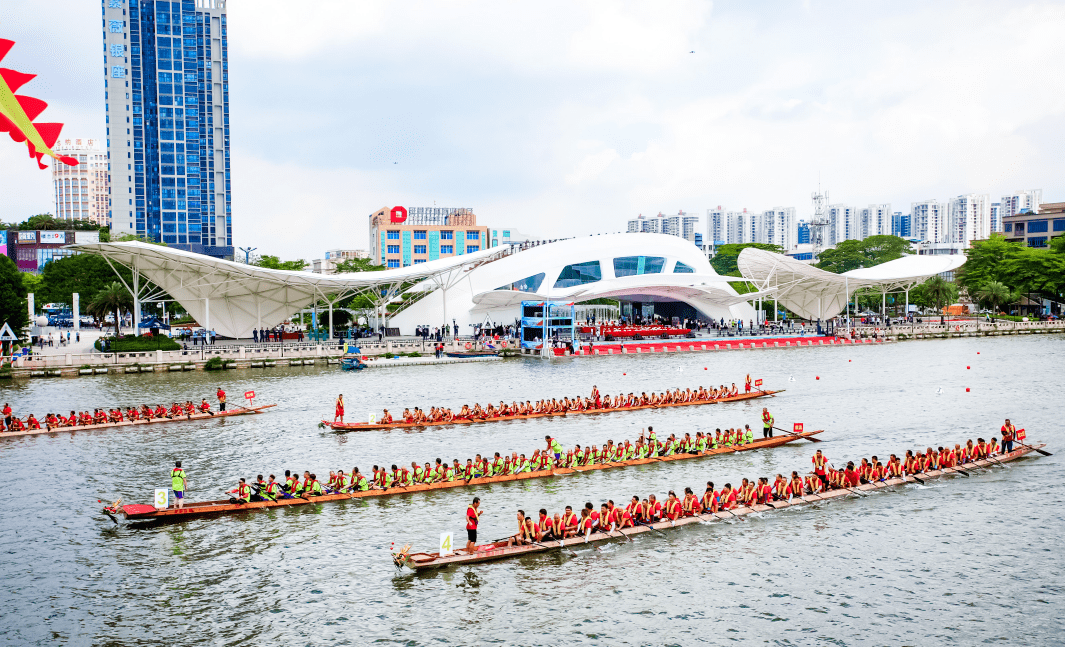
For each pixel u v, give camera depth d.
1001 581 31.06
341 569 32.09
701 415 61.84
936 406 65.81
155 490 40.94
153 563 32.81
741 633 27.12
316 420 60.84
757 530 36.25
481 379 84.19
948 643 26.58
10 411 56.78
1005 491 41.66
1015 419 59.88
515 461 44.66
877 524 37.00
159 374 89.38
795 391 74.12
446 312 132.75
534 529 34.19
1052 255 158.88
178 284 110.25
